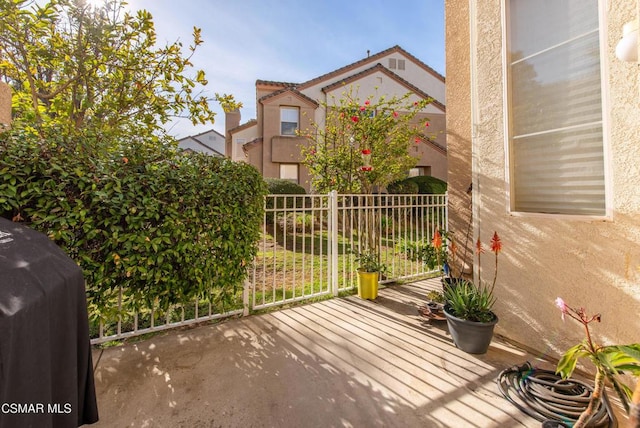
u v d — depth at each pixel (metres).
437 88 16.72
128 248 2.74
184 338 3.35
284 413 2.22
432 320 3.75
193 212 3.13
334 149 6.96
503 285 3.31
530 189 3.11
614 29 2.41
